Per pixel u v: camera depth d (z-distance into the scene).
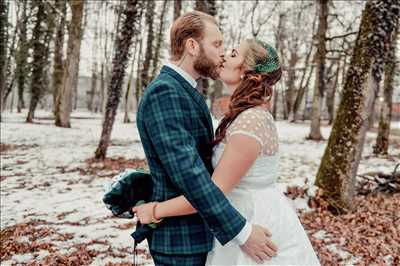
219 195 1.55
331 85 37.34
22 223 5.86
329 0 19.38
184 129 1.61
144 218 1.71
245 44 1.96
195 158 1.56
